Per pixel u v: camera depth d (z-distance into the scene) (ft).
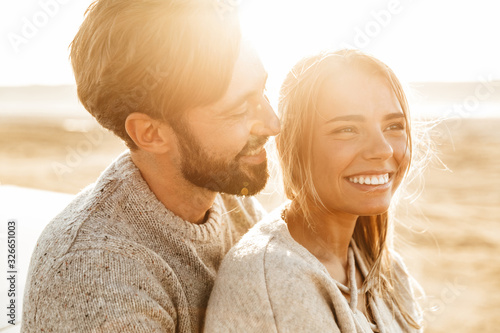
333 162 3.85
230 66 3.75
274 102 4.43
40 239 4.13
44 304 3.65
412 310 5.10
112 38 3.75
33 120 95.09
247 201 5.41
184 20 3.65
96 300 3.51
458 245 21.12
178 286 4.03
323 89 3.85
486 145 44.78
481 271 18.15
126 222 3.99
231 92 3.82
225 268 3.93
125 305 3.52
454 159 40.09
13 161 50.47
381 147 3.76
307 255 3.87
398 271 5.20
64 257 3.70
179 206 4.21
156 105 3.79
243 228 5.20
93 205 3.98
